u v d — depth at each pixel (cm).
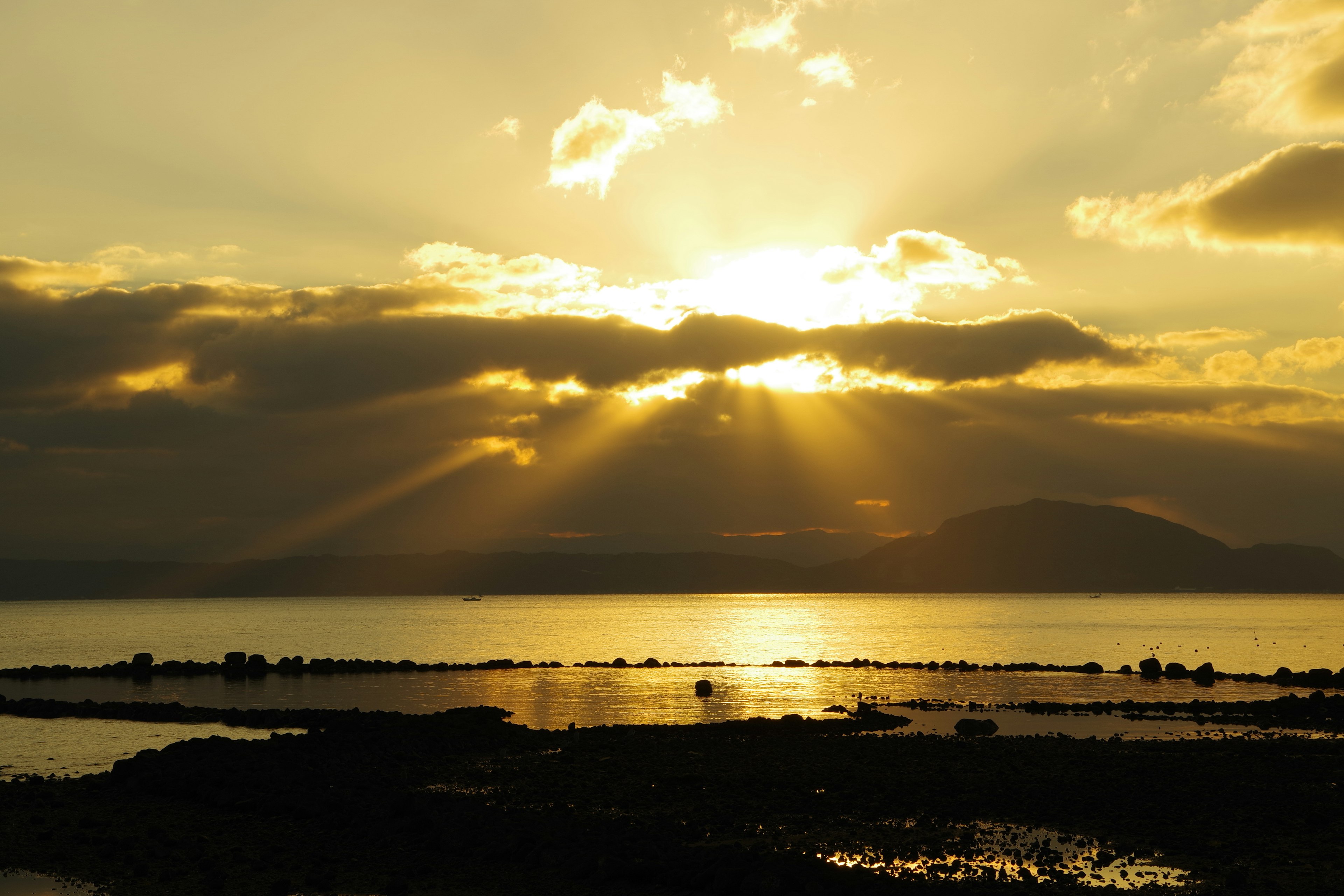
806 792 3547
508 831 2862
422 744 4666
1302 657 12862
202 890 2417
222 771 3675
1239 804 3306
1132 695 7956
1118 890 2356
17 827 3033
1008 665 11075
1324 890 2352
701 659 12756
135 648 15538
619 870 2455
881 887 2328
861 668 10894
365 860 2648
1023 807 3278
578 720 6344
